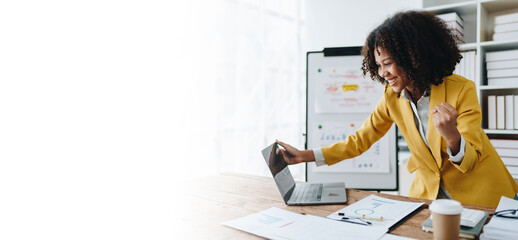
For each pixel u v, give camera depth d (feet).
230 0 8.64
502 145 7.41
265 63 9.74
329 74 7.17
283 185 3.83
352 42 10.96
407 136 4.30
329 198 3.64
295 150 4.53
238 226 2.89
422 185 4.40
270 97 10.18
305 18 11.71
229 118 8.70
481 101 7.75
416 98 4.16
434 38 3.67
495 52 7.53
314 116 7.23
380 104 4.58
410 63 3.67
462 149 3.24
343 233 2.63
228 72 8.62
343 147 4.59
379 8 10.43
